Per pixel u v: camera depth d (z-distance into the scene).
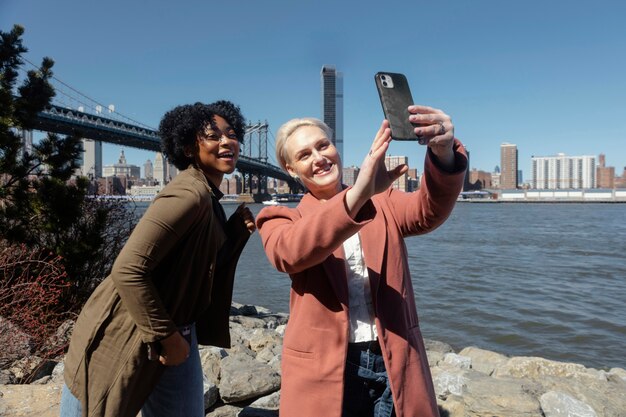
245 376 3.08
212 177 1.74
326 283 1.57
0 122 4.56
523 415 2.61
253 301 10.29
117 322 1.53
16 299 3.82
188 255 1.56
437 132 1.34
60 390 3.12
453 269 15.48
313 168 1.65
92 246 4.79
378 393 1.57
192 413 1.71
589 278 13.80
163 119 1.74
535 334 7.83
